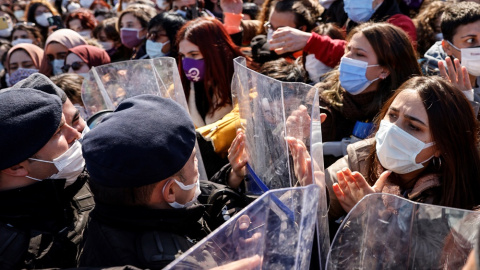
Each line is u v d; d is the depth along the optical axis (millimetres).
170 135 1523
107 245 1510
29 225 1773
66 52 4754
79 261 1610
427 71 3131
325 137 2752
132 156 1462
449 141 1908
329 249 1440
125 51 5598
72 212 1932
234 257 1237
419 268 1367
